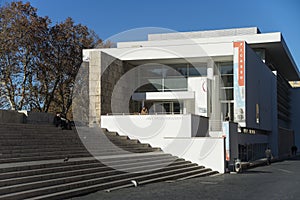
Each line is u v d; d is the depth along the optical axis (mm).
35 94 39688
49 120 27625
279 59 53969
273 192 14188
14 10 37312
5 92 38375
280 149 53719
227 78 38969
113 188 14133
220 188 15242
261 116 42688
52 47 40375
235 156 30297
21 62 38062
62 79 41875
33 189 11242
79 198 11883
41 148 17188
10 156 14508
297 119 69500
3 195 10117
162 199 12156
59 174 13016
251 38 43344
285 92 63531
